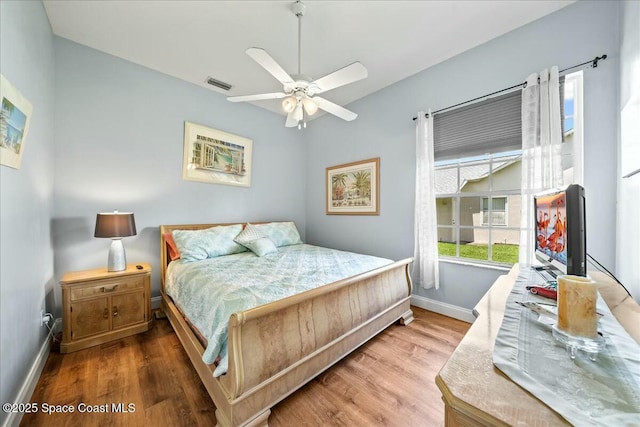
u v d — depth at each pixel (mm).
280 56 2494
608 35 1744
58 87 2213
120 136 2553
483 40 2289
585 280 756
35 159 1701
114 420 1314
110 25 2092
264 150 3801
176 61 2604
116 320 2133
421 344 2066
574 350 673
